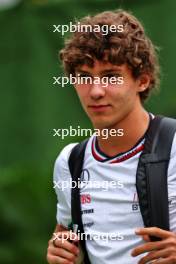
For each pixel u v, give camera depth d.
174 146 7.13
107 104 7.15
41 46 19.33
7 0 21.78
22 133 19.64
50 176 18.36
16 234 18.11
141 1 18.98
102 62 7.11
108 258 7.25
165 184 7.02
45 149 19.31
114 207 7.25
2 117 19.73
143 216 7.05
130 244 7.16
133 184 7.18
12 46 19.55
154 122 7.34
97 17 7.50
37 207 18.20
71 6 19.05
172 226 7.02
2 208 18.14
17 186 18.38
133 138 7.29
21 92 19.59
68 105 19.36
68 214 7.84
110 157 7.36
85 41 7.19
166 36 18.92
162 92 18.86
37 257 17.89
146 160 7.13
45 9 19.25
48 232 18.11
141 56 7.39
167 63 18.92
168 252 6.73
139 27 7.56
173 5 18.91
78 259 7.44
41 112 19.45
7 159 19.72
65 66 7.62
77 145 7.71
